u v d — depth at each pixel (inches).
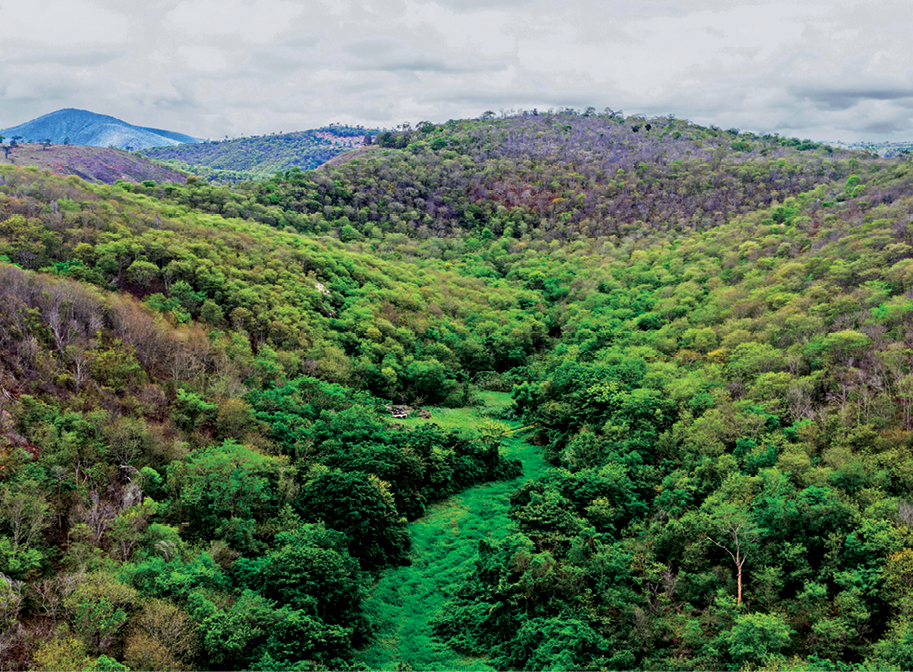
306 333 3383.4
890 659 1259.8
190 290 3161.9
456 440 2706.7
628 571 1716.3
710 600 1596.9
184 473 1919.3
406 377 3501.5
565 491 2192.4
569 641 1481.3
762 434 2228.1
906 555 1445.6
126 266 3129.9
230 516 1863.9
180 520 1797.5
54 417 1914.4
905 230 3801.7
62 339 2244.1
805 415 2290.8
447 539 2139.5
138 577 1471.5
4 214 3083.2
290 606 1501.0
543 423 2994.6
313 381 2906.0
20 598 1306.6
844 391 2278.5
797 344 2800.2
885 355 2368.4
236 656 1343.5
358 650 1583.4
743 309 3580.2
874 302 2950.3
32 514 1537.9
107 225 3388.3
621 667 1430.9
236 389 2586.1
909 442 1966.0
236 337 3002.0
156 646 1249.4
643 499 2155.5
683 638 1480.1
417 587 1871.3
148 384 2345.0
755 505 1775.3
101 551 1567.4
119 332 2501.2
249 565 1653.5
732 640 1366.9
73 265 2896.2
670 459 2348.7
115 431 1937.7
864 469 1855.3
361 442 2434.8
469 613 1700.3
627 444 2406.5
